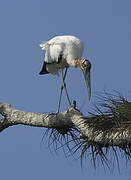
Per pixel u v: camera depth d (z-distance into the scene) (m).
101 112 10.98
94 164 10.89
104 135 10.47
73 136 11.66
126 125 10.33
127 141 10.16
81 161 11.05
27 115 12.25
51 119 11.83
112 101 11.00
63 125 11.69
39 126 12.10
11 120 12.39
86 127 10.95
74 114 11.50
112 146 10.59
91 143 10.83
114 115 10.71
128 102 10.88
